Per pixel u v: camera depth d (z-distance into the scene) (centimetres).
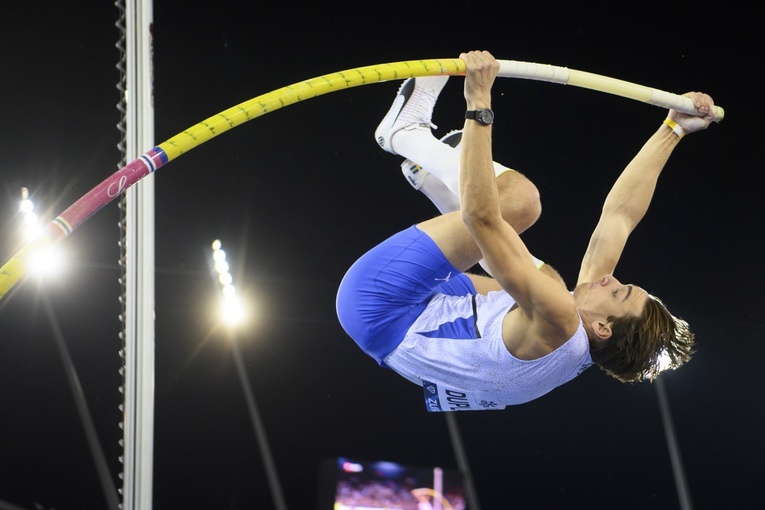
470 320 721
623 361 727
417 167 851
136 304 749
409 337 732
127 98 760
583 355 705
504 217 746
